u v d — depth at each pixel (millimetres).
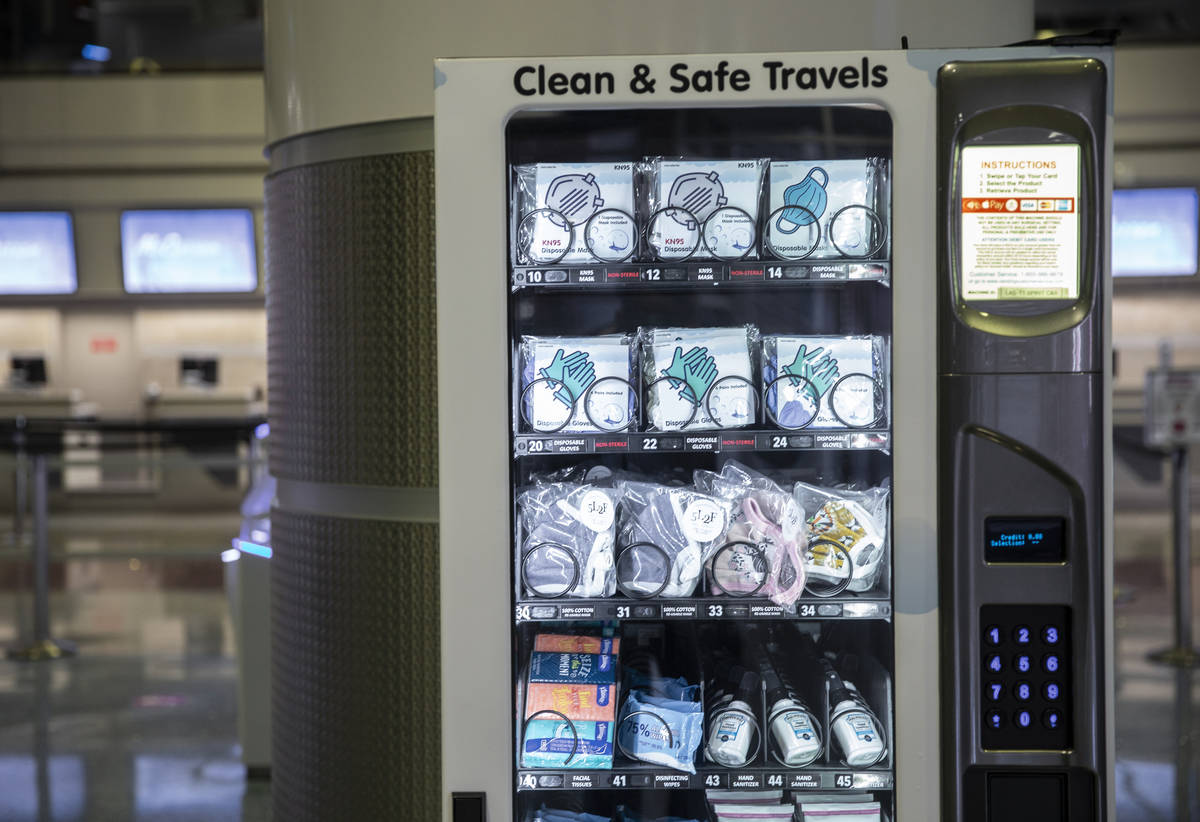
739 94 1570
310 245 2354
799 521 1716
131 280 9719
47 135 9438
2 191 9508
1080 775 1584
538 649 1821
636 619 1765
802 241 1724
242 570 3783
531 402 1721
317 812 2402
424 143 2205
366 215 2254
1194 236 8820
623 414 1729
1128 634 5426
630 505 1765
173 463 5992
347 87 2260
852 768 1675
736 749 1729
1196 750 3797
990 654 1584
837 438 1638
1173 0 9008
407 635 2246
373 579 2270
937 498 1587
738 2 2129
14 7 9961
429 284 2207
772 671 1888
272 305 2535
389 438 2248
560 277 1626
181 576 7496
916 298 1575
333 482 2342
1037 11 9094
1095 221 1544
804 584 1729
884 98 1563
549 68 1574
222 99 9461
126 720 4395
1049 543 1572
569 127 1672
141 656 5387
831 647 1894
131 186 9531
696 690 1852
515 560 1626
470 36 2178
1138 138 8727
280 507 2518
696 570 1731
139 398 10281
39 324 10133
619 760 1729
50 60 10078
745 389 1751
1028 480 1562
